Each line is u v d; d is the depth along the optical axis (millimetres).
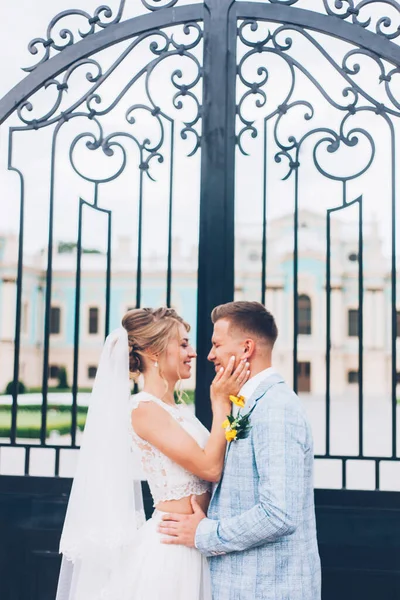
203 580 2258
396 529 3006
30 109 3209
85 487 2295
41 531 3143
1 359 16203
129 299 22281
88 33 3217
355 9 3105
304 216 26094
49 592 3113
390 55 3068
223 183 3090
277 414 2029
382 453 18594
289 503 1942
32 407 15430
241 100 3111
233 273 3061
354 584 3018
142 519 2518
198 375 3016
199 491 2309
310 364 27609
